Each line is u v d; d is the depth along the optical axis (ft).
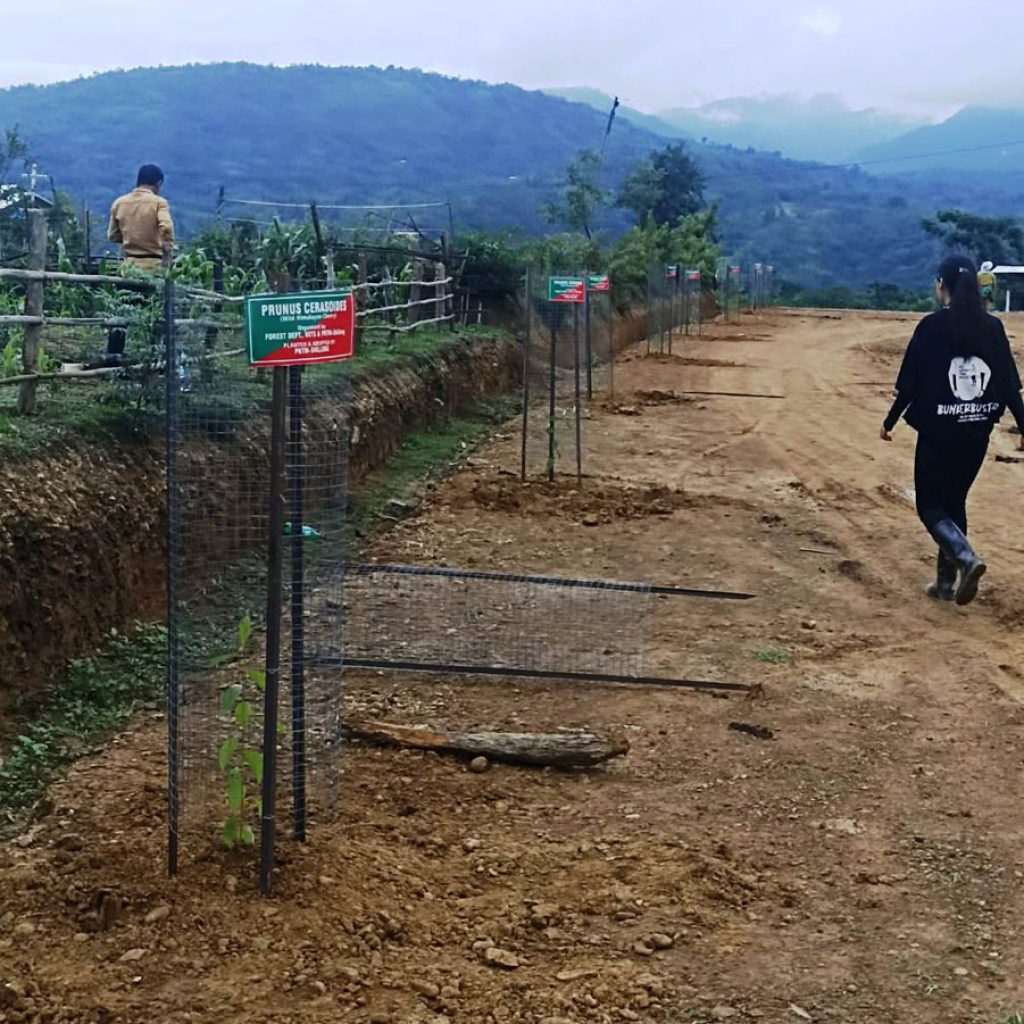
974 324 25.82
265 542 19.58
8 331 31.76
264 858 13.60
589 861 15.28
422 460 41.91
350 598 25.55
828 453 47.96
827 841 16.05
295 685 14.42
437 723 19.70
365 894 13.89
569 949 13.28
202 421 18.39
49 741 18.35
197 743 16.37
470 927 13.58
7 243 55.42
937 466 26.55
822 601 27.14
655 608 26.09
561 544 31.58
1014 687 21.90
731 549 31.55
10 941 12.94
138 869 14.07
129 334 26.68
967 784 17.90
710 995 12.57
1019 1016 12.33
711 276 147.23
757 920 14.06
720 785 17.67
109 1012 11.82
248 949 12.81
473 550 30.71
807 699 21.12
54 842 15.16
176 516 14.05
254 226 63.46
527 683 21.56
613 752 18.15
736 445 49.34
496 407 56.03
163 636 22.94
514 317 75.25
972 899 14.67
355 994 12.22
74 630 20.99
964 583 25.38
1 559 19.47
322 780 16.33
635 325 102.94
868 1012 12.39
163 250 33.12
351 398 36.81
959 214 223.92
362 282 49.47
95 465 23.66
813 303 212.02
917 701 21.20
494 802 16.94
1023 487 40.78
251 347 13.05
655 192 170.81
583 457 45.09
